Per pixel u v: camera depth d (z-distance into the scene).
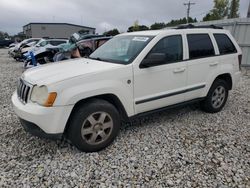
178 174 2.79
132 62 3.42
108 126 3.28
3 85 7.56
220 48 4.62
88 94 3.00
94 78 3.07
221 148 3.40
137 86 3.46
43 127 2.88
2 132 3.88
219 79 4.70
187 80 4.07
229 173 2.82
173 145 3.46
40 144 3.46
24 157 3.12
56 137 2.94
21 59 15.60
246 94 6.38
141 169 2.88
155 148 3.37
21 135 3.76
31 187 2.55
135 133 3.84
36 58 10.30
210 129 4.05
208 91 4.51
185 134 3.83
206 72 4.34
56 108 2.84
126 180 2.68
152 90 3.64
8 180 2.66
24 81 3.23
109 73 3.19
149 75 3.55
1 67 12.51
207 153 3.25
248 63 11.23
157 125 4.16
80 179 2.69
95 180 2.68
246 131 4.00
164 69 3.70
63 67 3.43
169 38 3.85
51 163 2.99
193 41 4.17
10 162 3.01
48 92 2.82
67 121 2.97
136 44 3.75
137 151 3.28
